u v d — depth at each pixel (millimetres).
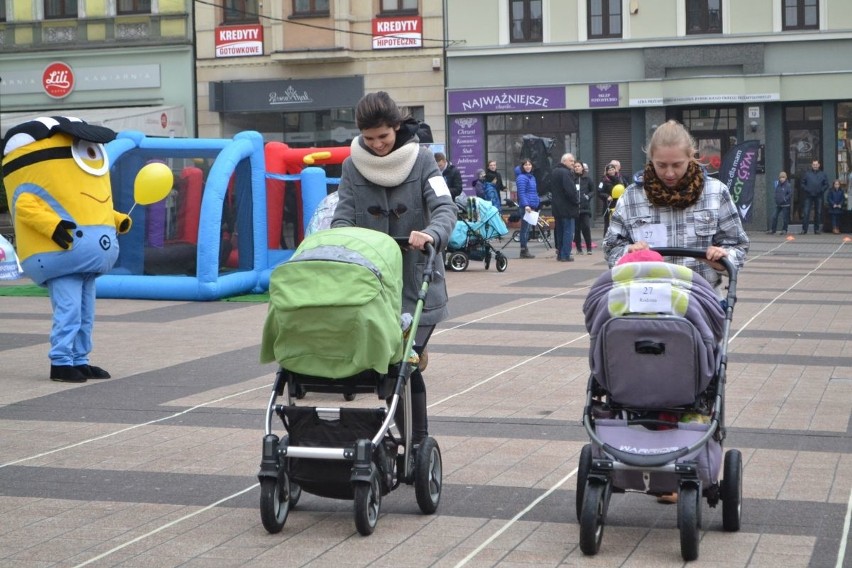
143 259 20781
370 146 7422
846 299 19047
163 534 6949
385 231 7551
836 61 41250
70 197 12102
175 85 45281
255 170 21344
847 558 6324
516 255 31625
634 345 6422
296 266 6730
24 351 14617
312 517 7293
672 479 6406
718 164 42344
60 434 9719
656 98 41812
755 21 41562
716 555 6398
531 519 7176
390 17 43844
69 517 7324
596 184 43031
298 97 44625
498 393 11234
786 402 10570
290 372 6992
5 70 46344
